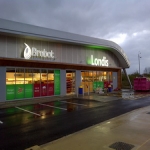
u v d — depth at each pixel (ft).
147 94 72.08
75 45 73.82
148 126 25.38
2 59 51.11
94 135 21.84
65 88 68.59
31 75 59.26
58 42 66.95
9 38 54.95
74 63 72.79
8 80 53.78
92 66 77.46
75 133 23.24
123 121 28.48
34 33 55.88
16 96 55.62
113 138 20.59
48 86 63.72
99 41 77.10
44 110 41.09
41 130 25.85
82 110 40.42
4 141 21.81
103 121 30.17
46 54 63.31
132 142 19.25
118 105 46.37
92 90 79.87
